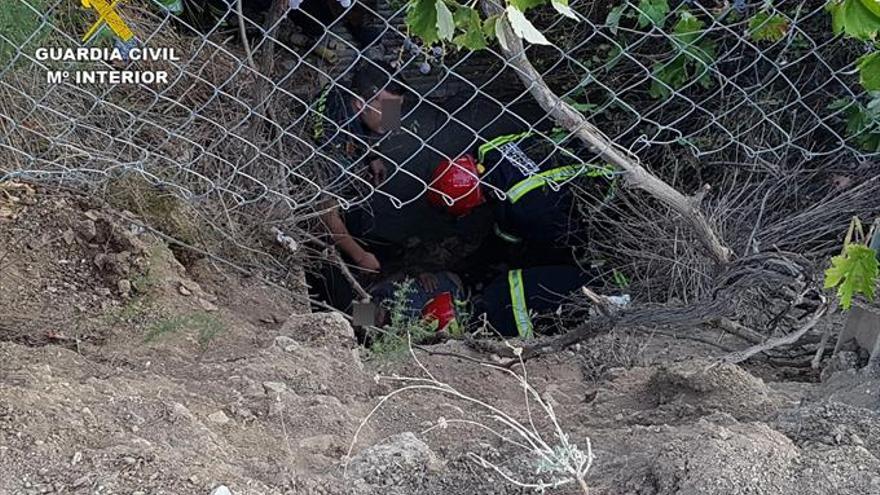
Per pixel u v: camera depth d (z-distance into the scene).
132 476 1.90
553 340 3.26
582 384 3.04
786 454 2.08
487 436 2.51
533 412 2.74
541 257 4.98
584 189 4.32
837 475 2.02
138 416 2.17
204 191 3.52
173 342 2.82
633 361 3.18
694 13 3.50
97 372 2.47
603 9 3.95
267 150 3.69
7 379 2.20
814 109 3.66
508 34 2.21
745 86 3.69
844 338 2.97
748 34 3.09
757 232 3.34
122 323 2.90
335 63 4.34
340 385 2.70
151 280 3.08
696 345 3.30
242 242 3.58
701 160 3.81
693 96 3.80
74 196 3.26
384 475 2.10
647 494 2.01
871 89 2.19
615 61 3.49
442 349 3.21
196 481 1.92
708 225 2.98
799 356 3.19
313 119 4.08
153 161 3.37
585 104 4.00
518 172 4.64
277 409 2.41
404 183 4.90
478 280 5.09
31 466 1.88
